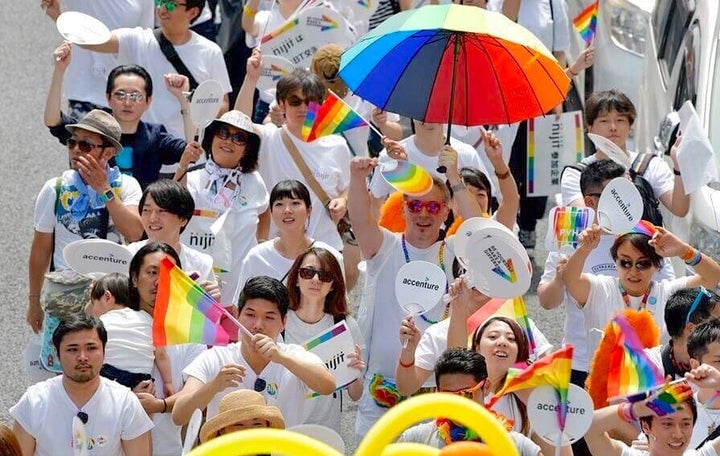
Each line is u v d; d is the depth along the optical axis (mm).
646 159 34188
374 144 41750
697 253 29016
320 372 26562
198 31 44594
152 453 27359
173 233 30797
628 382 23578
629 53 44656
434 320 29750
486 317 27453
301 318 28984
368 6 44188
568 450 24844
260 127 35562
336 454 14266
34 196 45969
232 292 33688
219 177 33781
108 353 27328
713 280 29188
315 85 34750
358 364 27172
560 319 39094
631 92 44406
